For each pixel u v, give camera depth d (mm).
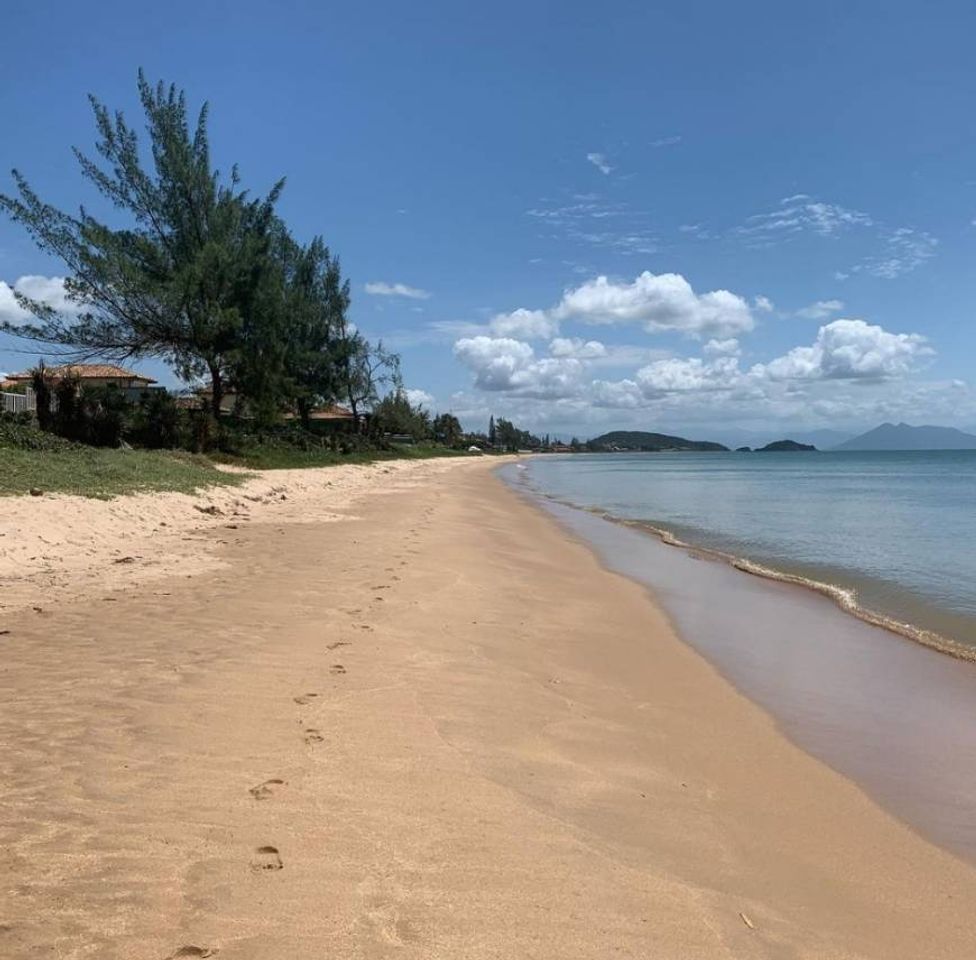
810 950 3396
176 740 5027
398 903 3408
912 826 4828
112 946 2943
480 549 16281
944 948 3523
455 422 159625
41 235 32250
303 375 57500
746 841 4453
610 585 13469
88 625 7852
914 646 9680
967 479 62438
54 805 4031
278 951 2998
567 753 5543
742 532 23016
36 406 27922
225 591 9867
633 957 3184
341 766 4855
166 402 32281
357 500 28219
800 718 6898
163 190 36875
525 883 3686
